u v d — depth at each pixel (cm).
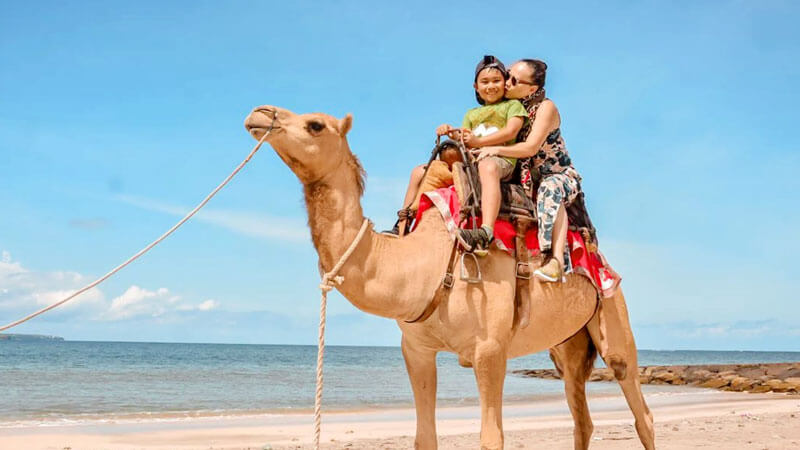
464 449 1034
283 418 1680
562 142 617
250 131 479
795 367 3662
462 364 557
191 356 9419
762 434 1098
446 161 564
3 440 1187
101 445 1145
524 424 1512
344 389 3244
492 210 527
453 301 515
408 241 521
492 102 600
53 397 2578
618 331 644
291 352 14050
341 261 487
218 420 1614
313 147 479
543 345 603
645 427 661
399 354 13425
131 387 3203
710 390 3147
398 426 1487
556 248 565
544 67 607
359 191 504
